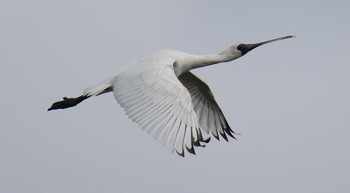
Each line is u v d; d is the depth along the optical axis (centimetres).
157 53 1731
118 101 1562
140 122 1491
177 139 1440
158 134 1455
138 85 1566
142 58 1694
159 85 1546
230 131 1905
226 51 1923
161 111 1491
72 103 1733
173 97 1516
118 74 1647
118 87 1589
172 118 1475
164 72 1584
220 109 1900
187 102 1513
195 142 1452
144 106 1520
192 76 1888
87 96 1641
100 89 1636
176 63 1789
